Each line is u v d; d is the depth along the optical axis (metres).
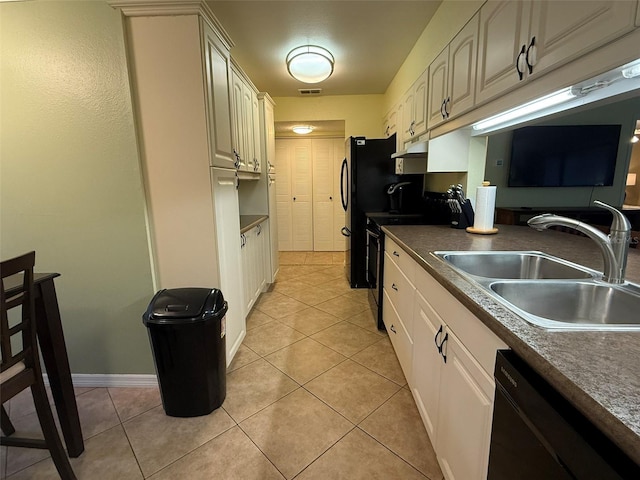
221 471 1.33
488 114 1.41
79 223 1.74
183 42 1.59
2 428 1.50
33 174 1.69
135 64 1.61
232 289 2.10
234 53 2.85
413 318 1.63
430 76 2.21
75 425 1.42
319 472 1.32
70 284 1.80
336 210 5.50
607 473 0.46
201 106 1.65
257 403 1.74
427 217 2.93
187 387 1.61
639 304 0.90
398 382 1.91
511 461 0.71
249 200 3.52
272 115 3.70
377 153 3.42
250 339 2.46
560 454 0.55
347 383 1.91
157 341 1.55
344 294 3.47
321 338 2.47
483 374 0.87
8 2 1.55
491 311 0.81
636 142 2.44
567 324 0.74
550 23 0.99
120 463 1.38
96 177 1.69
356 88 3.90
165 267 1.81
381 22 2.32
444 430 1.18
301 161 5.38
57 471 1.34
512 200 2.97
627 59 0.75
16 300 1.08
